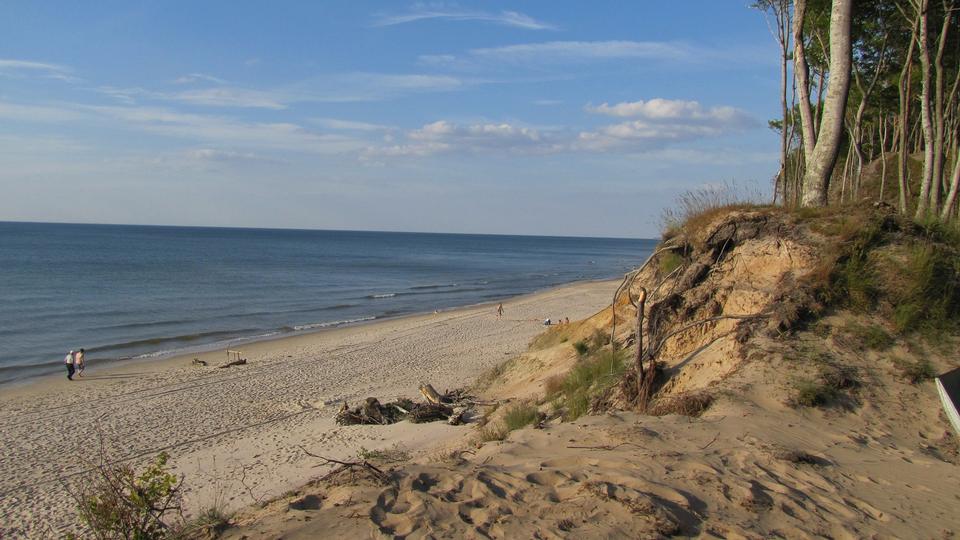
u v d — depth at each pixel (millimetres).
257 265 84625
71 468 12992
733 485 4680
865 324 7762
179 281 59750
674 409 6789
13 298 44938
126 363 26078
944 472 5285
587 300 48969
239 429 15688
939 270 8180
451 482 4676
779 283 8531
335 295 54875
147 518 4520
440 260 114750
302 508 4379
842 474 5133
